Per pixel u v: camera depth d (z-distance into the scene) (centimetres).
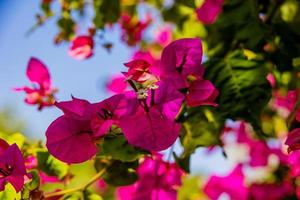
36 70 76
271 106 86
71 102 58
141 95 58
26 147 69
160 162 73
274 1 78
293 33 76
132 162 68
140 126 58
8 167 59
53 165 69
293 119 65
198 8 84
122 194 79
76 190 66
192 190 115
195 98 61
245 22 76
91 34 84
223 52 77
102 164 68
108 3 89
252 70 70
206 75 70
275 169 92
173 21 94
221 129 69
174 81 60
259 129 69
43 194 62
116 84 77
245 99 69
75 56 79
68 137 59
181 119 69
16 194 61
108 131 60
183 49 61
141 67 58
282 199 91
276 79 76
